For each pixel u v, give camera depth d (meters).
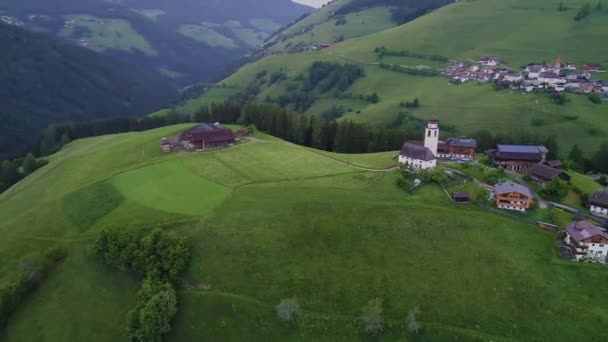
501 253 95.94
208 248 99.06
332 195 116.31
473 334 81.31
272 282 91.94
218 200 116.00
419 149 132.12
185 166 139.12
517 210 110.75
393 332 83.12
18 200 142.38
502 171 130.50
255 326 85.62
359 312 86.50
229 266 95.25
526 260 94.19
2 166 189.38
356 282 91.44
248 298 89.31
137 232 103.75
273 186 123.38
